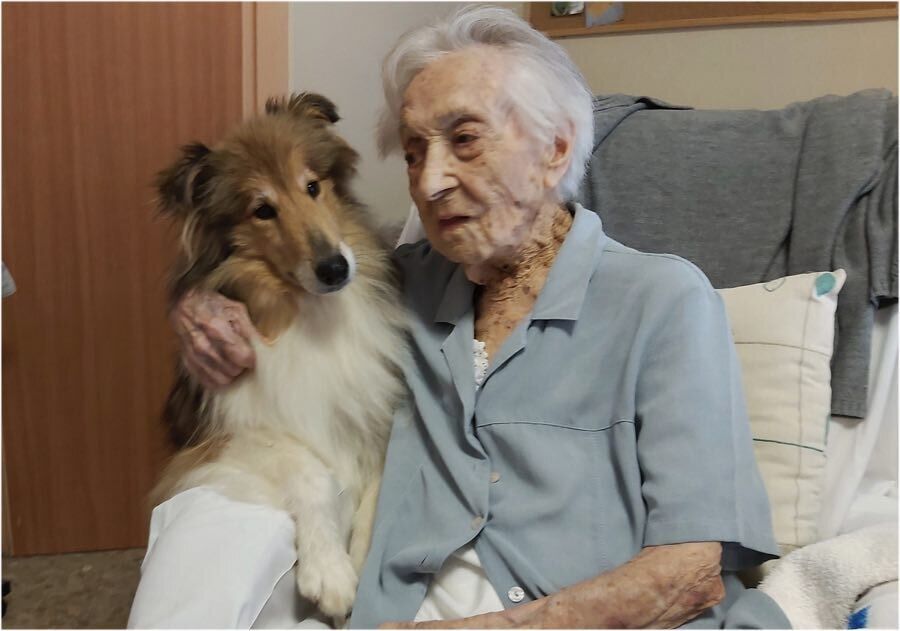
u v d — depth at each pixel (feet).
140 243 7.91
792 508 4.12
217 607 3.31
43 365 8.07
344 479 4.33
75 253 7.86
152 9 7.47
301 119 4.71
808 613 3.41
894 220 4.61
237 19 7.66
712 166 5.25
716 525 3.13
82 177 7.70
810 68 7.50
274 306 4.38
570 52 8.82
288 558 3.76
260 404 4.31
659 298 3.58
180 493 4.07
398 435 4.30
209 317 4.30
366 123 8.75
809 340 4.32
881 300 4.65
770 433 4.25
